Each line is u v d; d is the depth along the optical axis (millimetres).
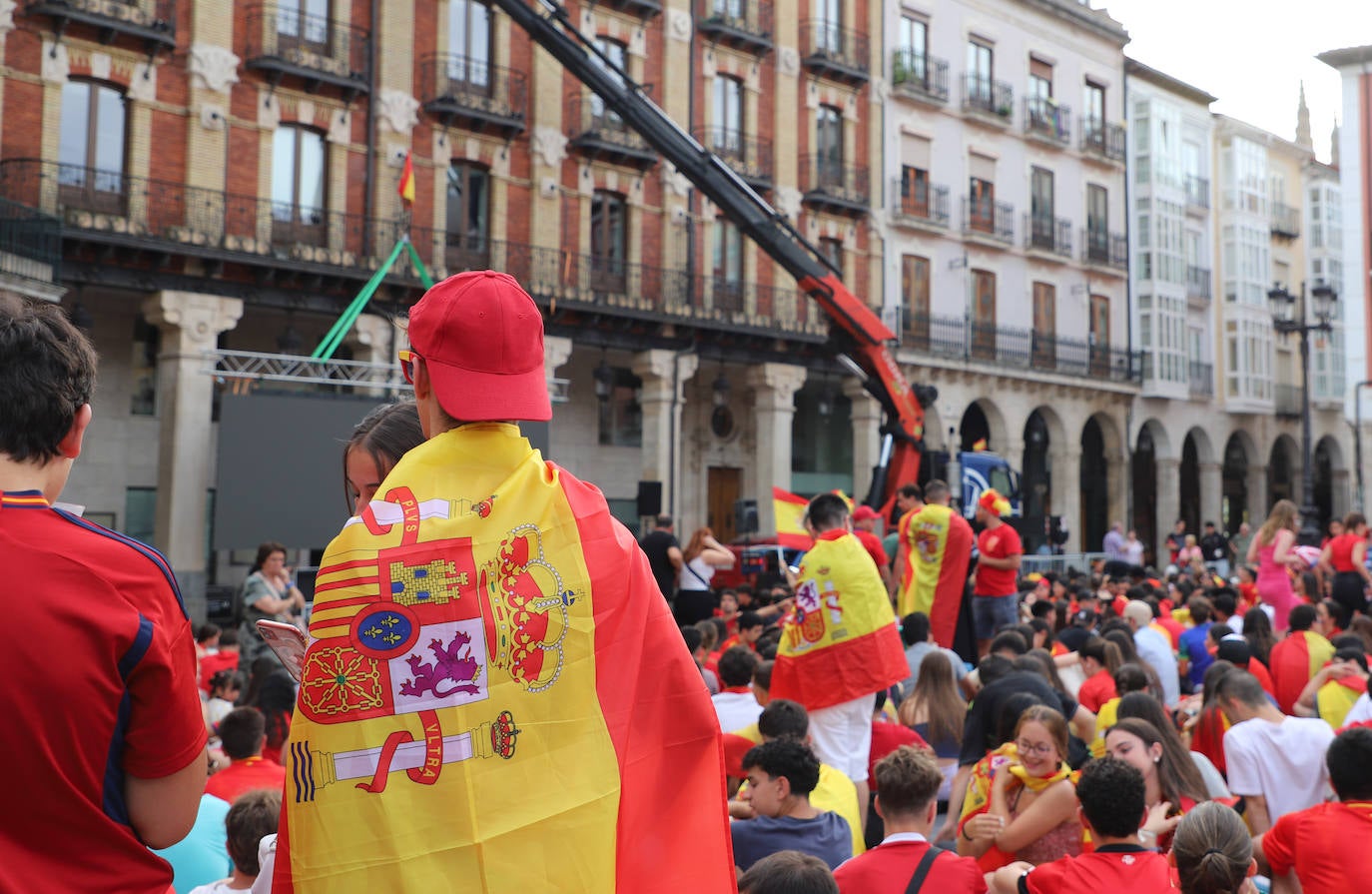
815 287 19234
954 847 6809
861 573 7250
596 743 2221
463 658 2121
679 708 2369
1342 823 4645
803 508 12859
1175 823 5402
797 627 7324
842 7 32531
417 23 24750
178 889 4680
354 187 23625
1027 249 36875
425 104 24547
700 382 31281
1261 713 6258
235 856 4098
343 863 2027
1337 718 8062
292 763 2090
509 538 2211
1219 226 44812
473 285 2273
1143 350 40438
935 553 11609
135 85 20906
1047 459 39531
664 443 27562
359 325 23172
